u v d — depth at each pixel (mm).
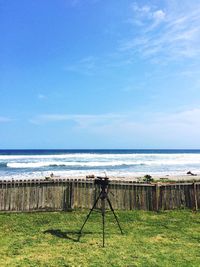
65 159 72750
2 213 13320
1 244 9133
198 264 7781
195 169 50781
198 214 13859
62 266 7484
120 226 11516
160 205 14539
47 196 14055
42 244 9188
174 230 11148
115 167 53281
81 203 14375
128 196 14555
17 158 75125
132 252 8602
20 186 13766
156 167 54562
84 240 9625
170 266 7594
